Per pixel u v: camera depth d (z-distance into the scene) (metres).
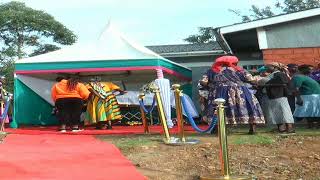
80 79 14.80
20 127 13.27
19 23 29.08
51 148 7.79
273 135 8.82
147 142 8.28
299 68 10.72
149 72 14.78
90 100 11.91
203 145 7.86
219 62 8.96
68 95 11.18
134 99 13.63
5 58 28.42
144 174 6.16
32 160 6.72
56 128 12.80
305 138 8.43
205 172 6.32
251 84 9.01
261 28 13.32
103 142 8.50
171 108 12.59
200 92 9.34
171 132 10.30
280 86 9.01
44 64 12.99
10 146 7.95
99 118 11.78
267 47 13.23
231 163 6.75
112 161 6.78
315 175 6.19
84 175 6.00
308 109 10.12
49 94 14.12
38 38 30.50
